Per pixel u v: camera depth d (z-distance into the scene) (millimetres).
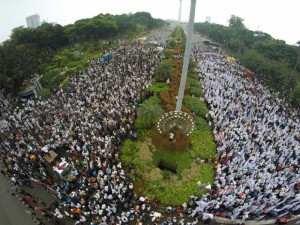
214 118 36094
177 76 48750
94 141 28859
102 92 41250
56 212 21469
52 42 80438
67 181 24641
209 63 67562
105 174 25203
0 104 41938
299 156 29328
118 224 20359
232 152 28375
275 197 22156
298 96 49781
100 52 77250
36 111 36406
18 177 25312
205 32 150625
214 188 24828
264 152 28594
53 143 29422
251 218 22156
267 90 53719
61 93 42375
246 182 24016
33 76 52781
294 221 22812
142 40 98062
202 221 22297
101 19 96812
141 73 51750
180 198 23734
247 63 75875
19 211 22703
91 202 22688
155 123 32969
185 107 37312
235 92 46625
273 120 37625
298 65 73562
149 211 22906
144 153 28906
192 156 29266
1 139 31219
